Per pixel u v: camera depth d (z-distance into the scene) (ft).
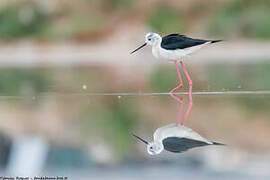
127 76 51.42
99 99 36.14
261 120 27.45
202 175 18.90
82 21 75.36
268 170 19.36
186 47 35.12
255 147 22.76
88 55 68.90
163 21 72.49
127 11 75.56
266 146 22.75
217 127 26.48
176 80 46.68
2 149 23.12
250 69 52.60
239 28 68.44
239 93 36.55
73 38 72.84
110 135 25.55
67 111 31.99
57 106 33.73
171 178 18.57
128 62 67.21
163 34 71.36
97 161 21.26
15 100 36.83
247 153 21.80
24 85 45.55
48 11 77.46
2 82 48.29
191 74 50.93
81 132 26.73
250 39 67.26
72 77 51.55
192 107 32.12
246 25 68.23
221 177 18.45
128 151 22.72
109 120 28.81
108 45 70.28
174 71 54.90
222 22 69.26
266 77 45.24
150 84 44.11
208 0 72.69
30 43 73.46
